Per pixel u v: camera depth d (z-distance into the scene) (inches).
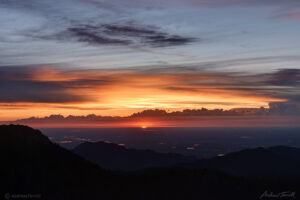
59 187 2352.4
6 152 2502.5
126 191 2566.4
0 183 2186.3
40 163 2522.1
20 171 2343.8
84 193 2396.7
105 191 2500.0
